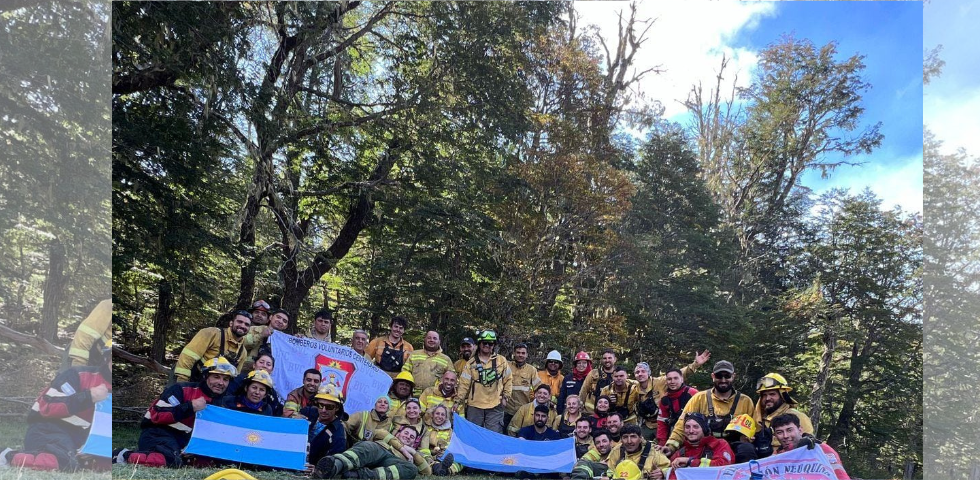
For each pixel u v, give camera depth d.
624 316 14.49
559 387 9.02
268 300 13.03
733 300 15.21
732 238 15.57
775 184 15.39
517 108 15.16
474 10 14.85
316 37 12.73
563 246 15.08
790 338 14.55
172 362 12.20
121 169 11.21
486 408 8.31
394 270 14.44
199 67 10.96
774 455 6.22
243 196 12.51
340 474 6.04
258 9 12.23
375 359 8.45
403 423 7.07
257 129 12.02
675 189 15.98
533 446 7.70
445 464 7.14
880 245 13.95
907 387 13.41
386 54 15.04
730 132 16.06
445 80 14.71
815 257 14.72
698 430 6.59
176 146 11.51
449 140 14.73
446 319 14.45
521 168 14.87
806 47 14.93
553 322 14.20
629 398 8.31
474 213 14.60
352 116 14.30
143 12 10.28
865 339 13.88
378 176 14.49
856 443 13.56
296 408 6.74
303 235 13.49
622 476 6.79
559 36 15.82
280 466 6.04
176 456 5.83
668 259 15.45
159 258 11.48
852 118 14.54
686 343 14.88
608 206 15.18
